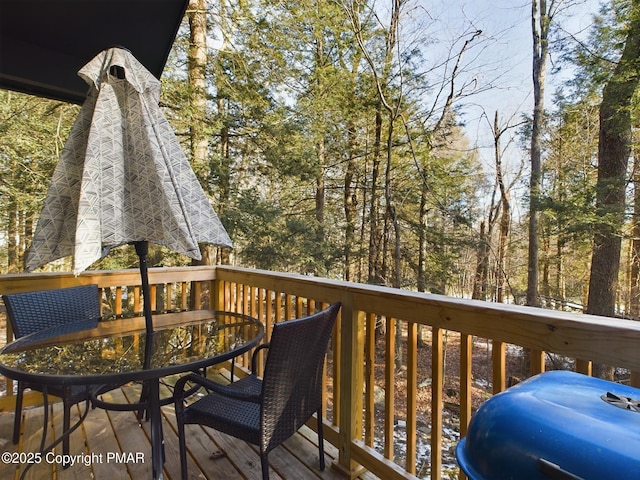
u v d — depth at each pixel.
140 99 1.60
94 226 1.40
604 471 0.59
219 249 9.16
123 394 2.68
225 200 7.29
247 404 1.69
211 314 2.34
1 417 2.34
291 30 7.69
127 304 6.25
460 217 8.55
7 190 6.41
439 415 1.50
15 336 1.99
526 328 1.19
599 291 6.82
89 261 1.36
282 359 1.46
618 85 6.18
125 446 2.05
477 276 8.77
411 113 8.66
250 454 1.98
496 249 9.12
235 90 7.36
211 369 3.12
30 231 7.25
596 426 0.65
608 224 6.43
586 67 6.90
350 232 9.72
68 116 6.69
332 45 8.29
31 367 1.44
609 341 1.00
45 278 2.49
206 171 6.97
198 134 6.88
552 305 8.53
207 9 6.85
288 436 1.58
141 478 1.78
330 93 8.29
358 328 1.86
